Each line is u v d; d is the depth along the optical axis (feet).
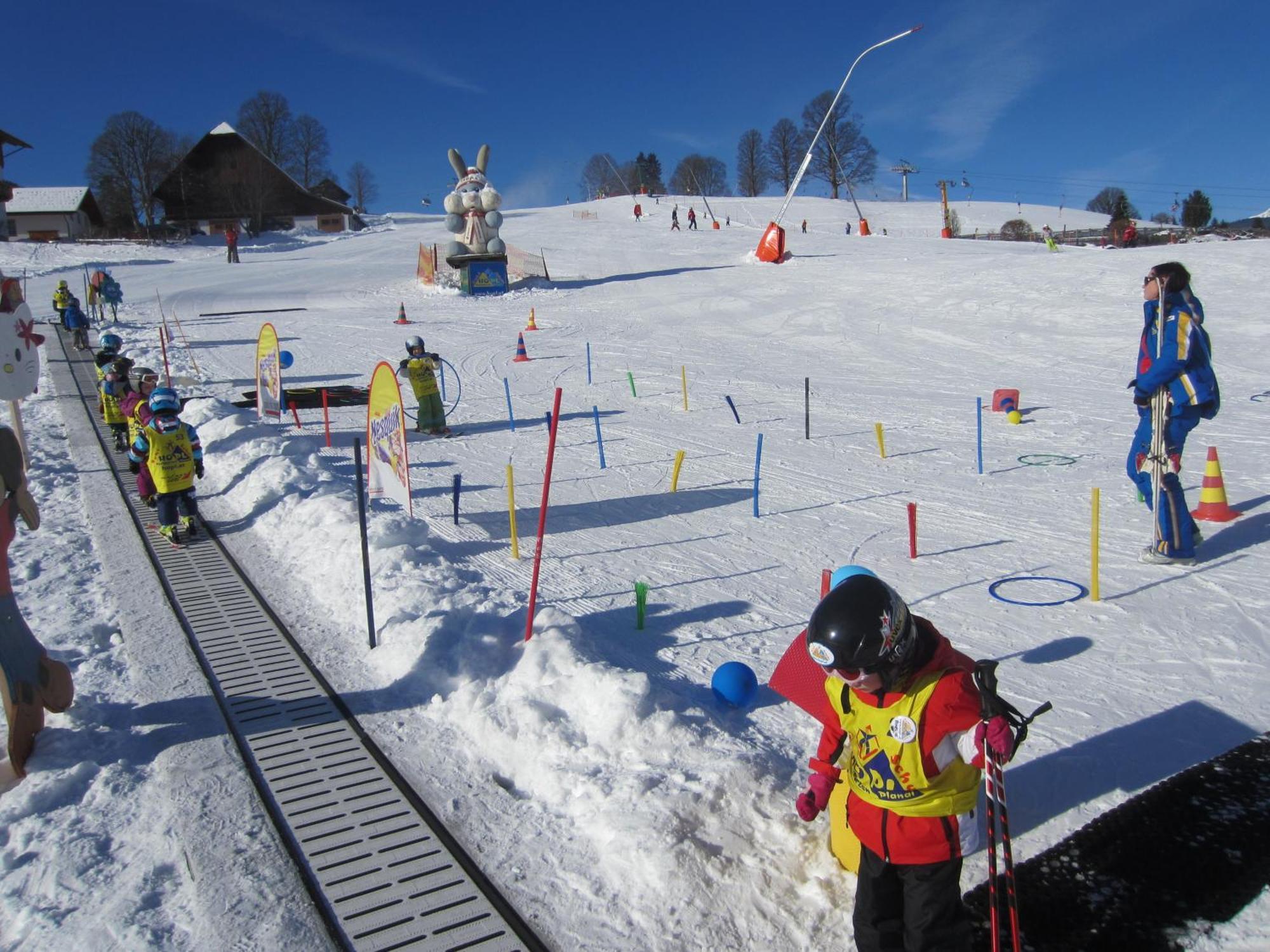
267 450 35.22
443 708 15.84
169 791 13.73
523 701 15.06
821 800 10.12
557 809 13.16
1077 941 10.20
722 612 20.49
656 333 79.46
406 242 194.80
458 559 24.44
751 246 161.89
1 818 13.03
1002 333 66.95
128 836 12.69
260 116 305.94
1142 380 22.52
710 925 10.75
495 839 12.53
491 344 75.72
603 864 11.81
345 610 20.40
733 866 11.57
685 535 26.58
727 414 46.57
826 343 69.97
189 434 25.95
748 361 64.44
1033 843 12.07
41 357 65.72
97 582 22.68
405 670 17.25
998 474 32.99
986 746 8.72
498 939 10.69
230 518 28.17
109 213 262.06
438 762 14.49
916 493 30.73
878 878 9.57
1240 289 69.00
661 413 47.44
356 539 23.71
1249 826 12.05
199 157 237.86
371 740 15.15
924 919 9.23
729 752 13.74
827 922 10.73
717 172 418.72
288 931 10.85
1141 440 23.32
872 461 35.58
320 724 15.72
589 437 41.57
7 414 45.83
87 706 16.21
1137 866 11.37
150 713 16.20
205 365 64.80
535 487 32.63
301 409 48.98
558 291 111.75
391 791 13.71
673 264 136.36
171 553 24.86
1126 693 16.21
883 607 8.77
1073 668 17.28
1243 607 19.84
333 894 11.50
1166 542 22.59
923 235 223.30
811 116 329.52
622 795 12.69
